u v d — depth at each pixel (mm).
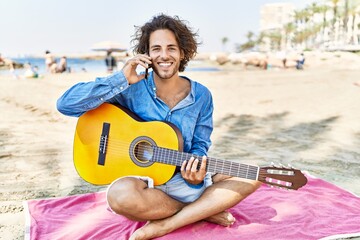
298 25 87375
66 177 4453
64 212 3371
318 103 9680
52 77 18797
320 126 7254
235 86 13719
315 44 81938
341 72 19062
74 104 2830
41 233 2947
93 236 2871
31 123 7656
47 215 3289
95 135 2906
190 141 2971
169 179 2816
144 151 2879
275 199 3568
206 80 16297
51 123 7703
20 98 10859
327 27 77875
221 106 9758
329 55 40562
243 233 2898
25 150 5617
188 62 3062
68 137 6535
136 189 2654
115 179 2885
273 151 5531
